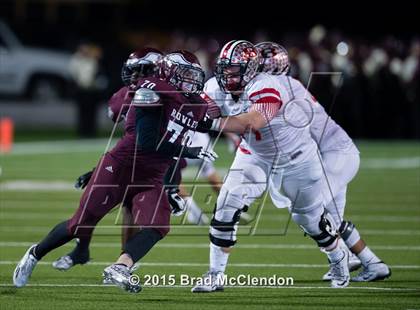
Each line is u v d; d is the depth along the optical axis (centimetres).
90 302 1958
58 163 4984
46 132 7100
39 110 7719
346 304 1948
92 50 6681
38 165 4888
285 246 2722
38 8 9375
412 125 6450
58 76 7788
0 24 7775
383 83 6309
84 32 8669
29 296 2016
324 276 2220
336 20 9094
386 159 5344
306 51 6175
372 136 6469
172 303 1950
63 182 4200
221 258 2078
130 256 1895
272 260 2491
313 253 2603
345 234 2184
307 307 1919
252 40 8562
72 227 1950
